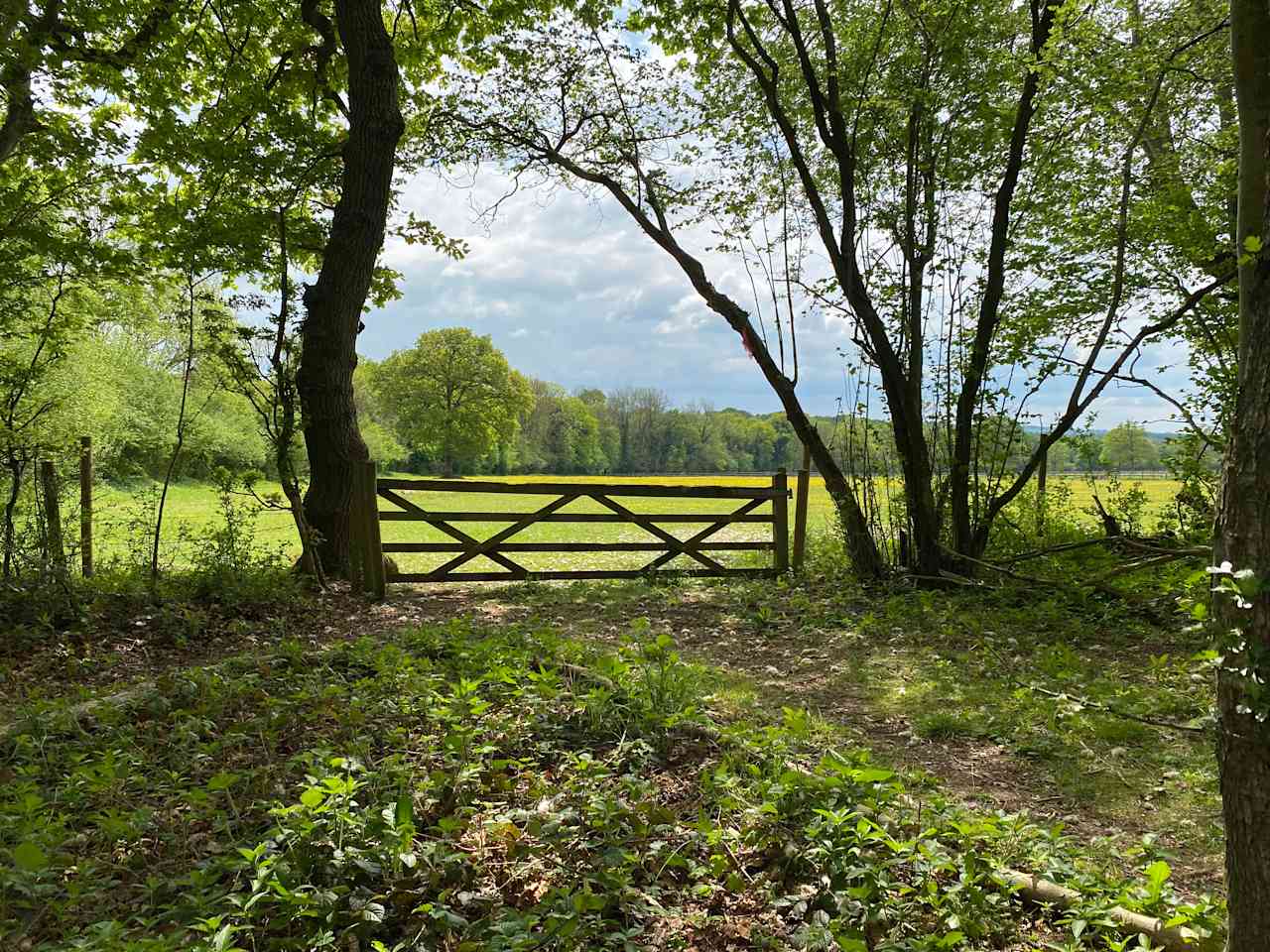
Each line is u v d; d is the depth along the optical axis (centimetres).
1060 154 927
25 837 286
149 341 2323
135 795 362
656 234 1077
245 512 874
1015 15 945
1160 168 904
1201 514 925
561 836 299
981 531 974
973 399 952
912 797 350
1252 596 190
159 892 279
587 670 513
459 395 5300
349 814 297
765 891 274
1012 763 429
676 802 349
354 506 894
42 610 676
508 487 956
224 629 704
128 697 470
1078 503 1150
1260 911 196
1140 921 245
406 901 268
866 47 961
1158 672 568
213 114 977
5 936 250
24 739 396
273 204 935
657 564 1016
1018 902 269
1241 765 198
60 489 860
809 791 316
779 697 542
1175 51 782
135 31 1028
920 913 255
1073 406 898
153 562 812
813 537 1266
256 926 257
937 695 542
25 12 832
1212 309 890
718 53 1043
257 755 402
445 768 369
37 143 881
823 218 953
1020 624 755
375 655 555
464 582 1031
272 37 1187
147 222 967
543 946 241
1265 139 204
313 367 919
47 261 876
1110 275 930
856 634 727
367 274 945
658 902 268
